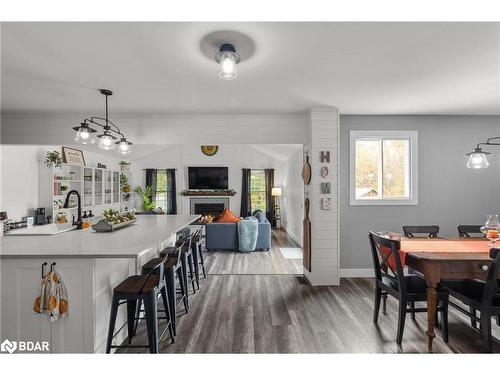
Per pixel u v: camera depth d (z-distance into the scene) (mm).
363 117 4160
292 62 2350
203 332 2537
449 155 4191
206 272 4371
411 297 2324
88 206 6418
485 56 2244
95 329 1966
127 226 3152
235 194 9156
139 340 2438
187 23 1761
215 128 4094
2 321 1928
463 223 4207
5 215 3965
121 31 1856
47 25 1782
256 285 3781
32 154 4695
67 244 2137
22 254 1856
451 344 2350
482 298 2111
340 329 2598
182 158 9172
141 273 2748
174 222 3566
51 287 1875
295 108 3803
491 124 4191
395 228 4176
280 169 9312
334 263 3836
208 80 2758
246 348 2291
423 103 3576
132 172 9055
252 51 2146
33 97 3258
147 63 2355
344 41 1996
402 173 4281
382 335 2494
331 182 3834
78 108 3717
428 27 1814
